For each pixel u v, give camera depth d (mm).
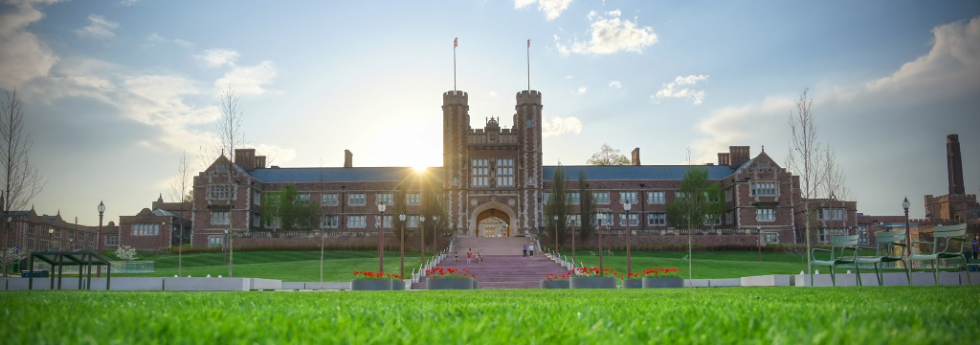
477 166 93938
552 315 7477
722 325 6160
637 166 105125
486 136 94062
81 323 6352
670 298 12758
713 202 92812
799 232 95125
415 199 99688
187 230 104750
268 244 86125
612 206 99688
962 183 96438
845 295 12711
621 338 5410
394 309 8766
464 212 92125
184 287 31031
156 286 31469
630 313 7867
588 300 11977
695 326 5945
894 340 5051
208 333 5441
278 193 96375
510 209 92625
